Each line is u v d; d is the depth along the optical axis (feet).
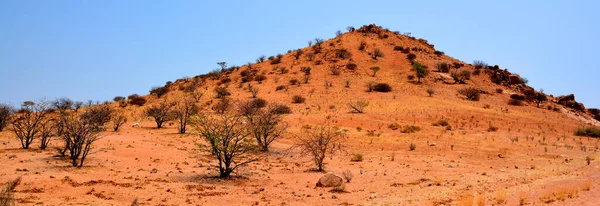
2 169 47.93
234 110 152.87
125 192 38.78
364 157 75.66
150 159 63.10
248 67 275.39
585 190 38.58
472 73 255.29
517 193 39.01
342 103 175.94
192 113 115.75
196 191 41.04
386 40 311.47
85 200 34.58
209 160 65.57
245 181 48.21
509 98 211.20
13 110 117.50
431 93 198.18
